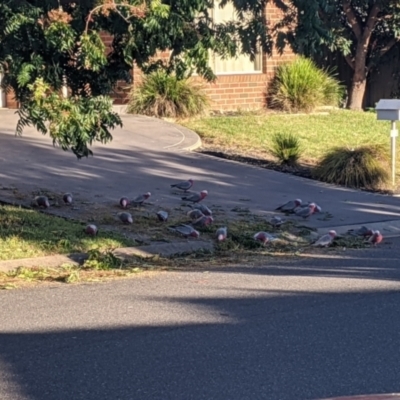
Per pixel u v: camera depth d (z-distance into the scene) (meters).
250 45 10.73
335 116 22.48
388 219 13.45
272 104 23.38
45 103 9.81
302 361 6.61
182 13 9.92
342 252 11.38
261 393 5.94
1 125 18.70
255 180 15.79
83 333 7.36
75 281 9.48
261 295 8.76
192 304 8.38
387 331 7.41
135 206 13.32
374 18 23.59
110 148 17.36
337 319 7.80
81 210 12.89
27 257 10.34
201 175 15.88
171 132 19.14
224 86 22.89
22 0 9.24
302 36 10.55
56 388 6.04
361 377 6.26
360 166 15.91
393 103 16.03
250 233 12.08
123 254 10.81
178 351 6.85
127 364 6.54
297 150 17.23
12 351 6.86
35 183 14.44
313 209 13.21
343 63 25.78
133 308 8.22
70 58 10.16
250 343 7.06
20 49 9.57
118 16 9.89
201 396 5.88
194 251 11.21
